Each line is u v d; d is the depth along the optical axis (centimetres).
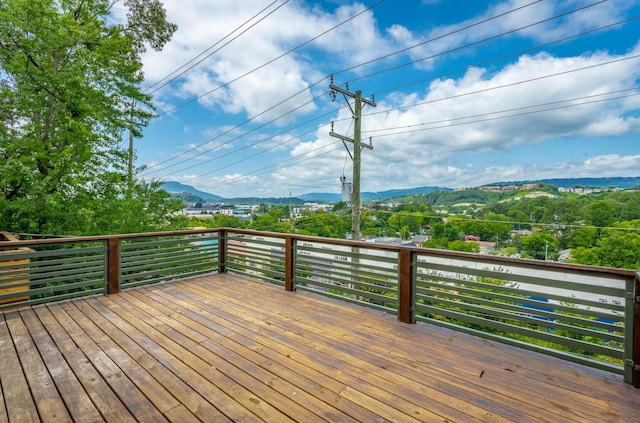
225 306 328
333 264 351
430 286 282
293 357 219
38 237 702
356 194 769
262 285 411
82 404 165
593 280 488
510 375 198
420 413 159
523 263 228
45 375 194
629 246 654
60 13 744
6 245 300
